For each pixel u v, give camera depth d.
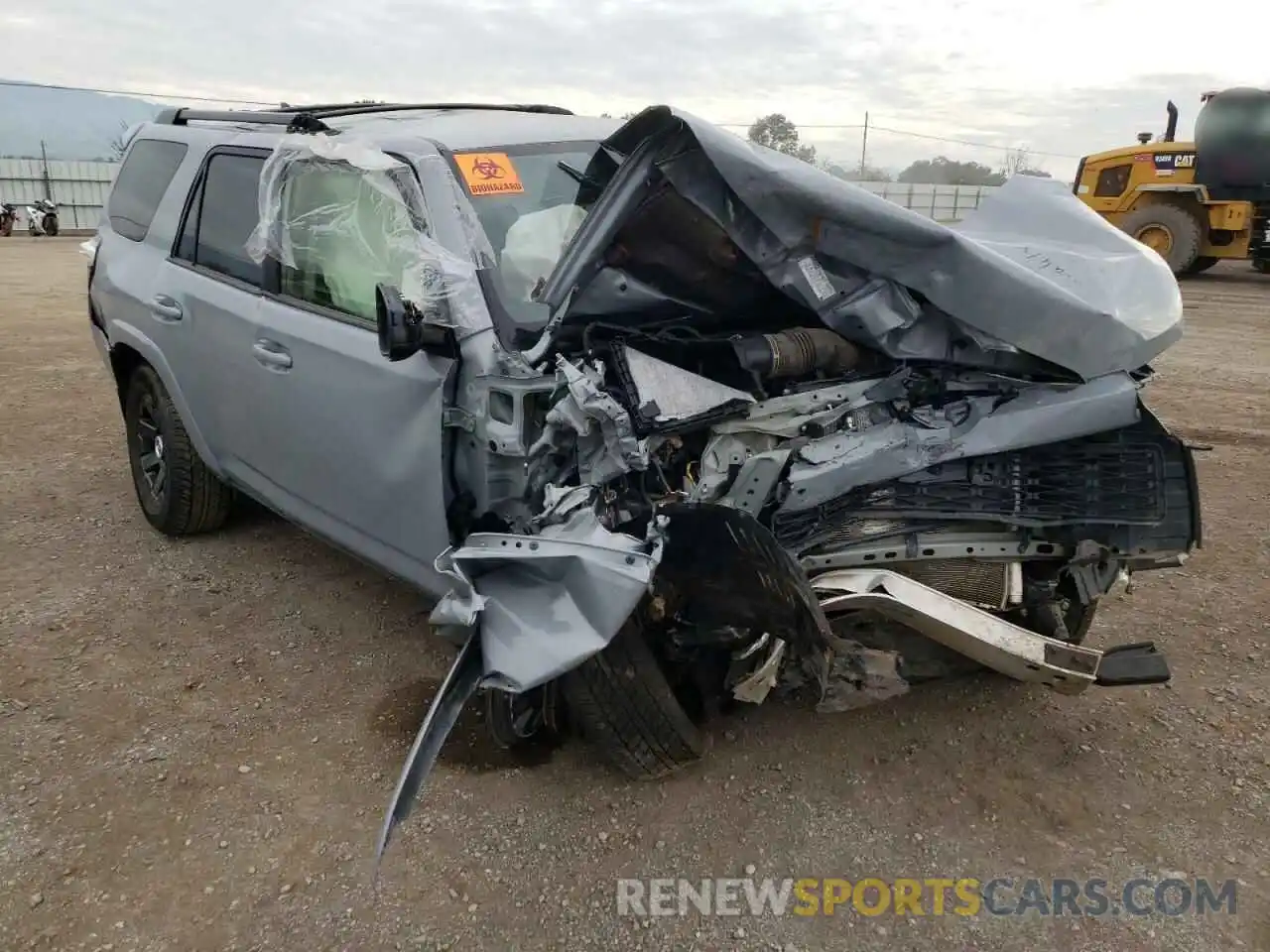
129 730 3.43
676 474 2.95
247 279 4.05
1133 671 3.05
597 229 2.83
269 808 3.04
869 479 2.88
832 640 2.63
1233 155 15.32
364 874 2.78
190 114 4.96
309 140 3.64
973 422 2.91
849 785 3.13
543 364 2.91
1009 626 2.88
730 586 2.67
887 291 2.86
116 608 4.29
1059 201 3.72
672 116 2.70
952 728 3.43
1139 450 2.97
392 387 3.18
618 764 3.05
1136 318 2.97
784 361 2.91
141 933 2.57
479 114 4.14
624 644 2.80
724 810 3.02
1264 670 3.74
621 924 2.60
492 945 2.54
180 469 4.77
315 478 3.73
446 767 3.24
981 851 2.85
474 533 3.04
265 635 4.08
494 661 2.56
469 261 3.11
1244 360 9.28
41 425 7.09
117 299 4.90
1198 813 2.99
